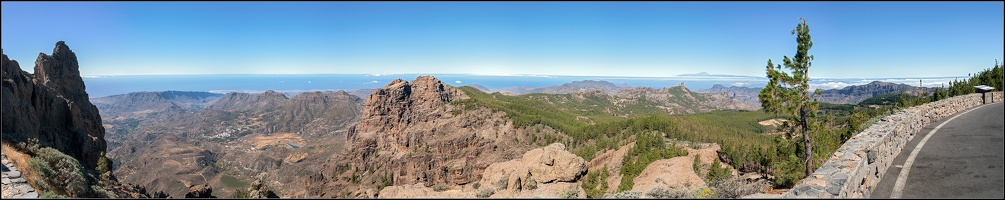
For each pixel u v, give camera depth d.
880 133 22.09
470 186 25.12
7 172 27.08
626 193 19.69
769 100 29.84
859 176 17.31
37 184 27.58
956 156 22.69
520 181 23.80
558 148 27.52
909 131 27.97
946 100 40.97
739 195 21.11
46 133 50.88
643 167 44.28
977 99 48.66
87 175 37.81
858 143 20.27
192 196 56.56
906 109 34.59
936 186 18.31
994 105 45.62
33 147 34.19
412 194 20.31
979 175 19.19
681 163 36.06
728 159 58.31
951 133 29.14
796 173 27.05
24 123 44.22
